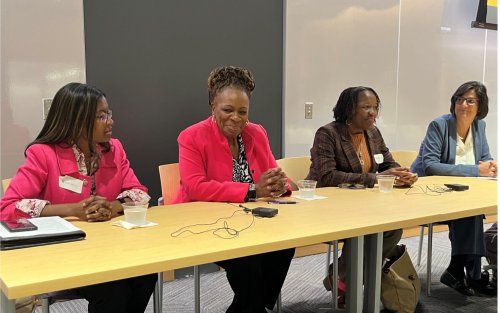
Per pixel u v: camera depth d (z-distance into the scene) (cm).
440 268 343
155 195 319
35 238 140
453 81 462
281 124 370
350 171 271
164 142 319
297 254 372
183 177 217
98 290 165
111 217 178
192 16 322
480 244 279
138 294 179
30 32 269
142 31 305
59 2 275
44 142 189
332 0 382
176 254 132
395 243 249
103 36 293
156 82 313
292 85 368
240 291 196
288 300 286
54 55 276
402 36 425
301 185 224
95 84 292
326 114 389
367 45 406
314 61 378
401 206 202
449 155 312
